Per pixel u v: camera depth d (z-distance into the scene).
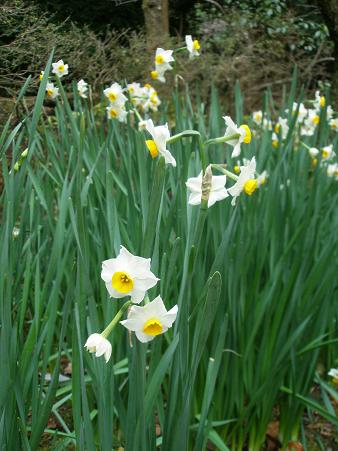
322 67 2.61
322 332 0.74
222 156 0.77
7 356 0.41
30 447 0.44
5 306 0.42
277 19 2.73
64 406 0.76
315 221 0.74
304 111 1.05
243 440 0.70
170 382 0.45
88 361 0.45
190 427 0.61
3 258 0.42
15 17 0.92
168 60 0.99
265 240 0.71
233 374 0.68
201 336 0.41
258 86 2.34
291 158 0.87
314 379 0.78
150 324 0.34
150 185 0.64
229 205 0.68
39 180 0.69
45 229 0.74
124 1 1.97
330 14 1.91
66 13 1.54
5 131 0.46
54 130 0.99
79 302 0.42
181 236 0.60
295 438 0.75
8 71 0.82
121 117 0.83
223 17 2.64
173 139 0.42
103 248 0.68
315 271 0.72
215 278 0.38
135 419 0.44
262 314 0.67
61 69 0.78
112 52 1.40
